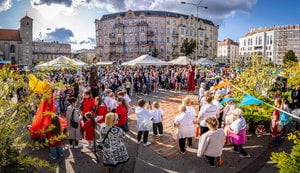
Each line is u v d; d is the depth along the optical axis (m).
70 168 5.88
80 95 13.23
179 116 6.62
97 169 5.84
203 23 86.62
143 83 19.25
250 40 110.19
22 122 4.10
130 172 5.68
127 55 79.25
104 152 5.13
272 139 7.91
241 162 6.24
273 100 10.27
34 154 6.62
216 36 94.81
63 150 6.89
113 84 16.73
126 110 7.96
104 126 5.16
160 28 77.75
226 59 93.62
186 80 21.98
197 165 6.06
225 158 6.48
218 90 10.59
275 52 102.94
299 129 8.81
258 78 11.51
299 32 98.25
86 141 7.78
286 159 4.24
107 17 84.75
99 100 7.73
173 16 79.00
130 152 6.86
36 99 4.33
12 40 75.31
